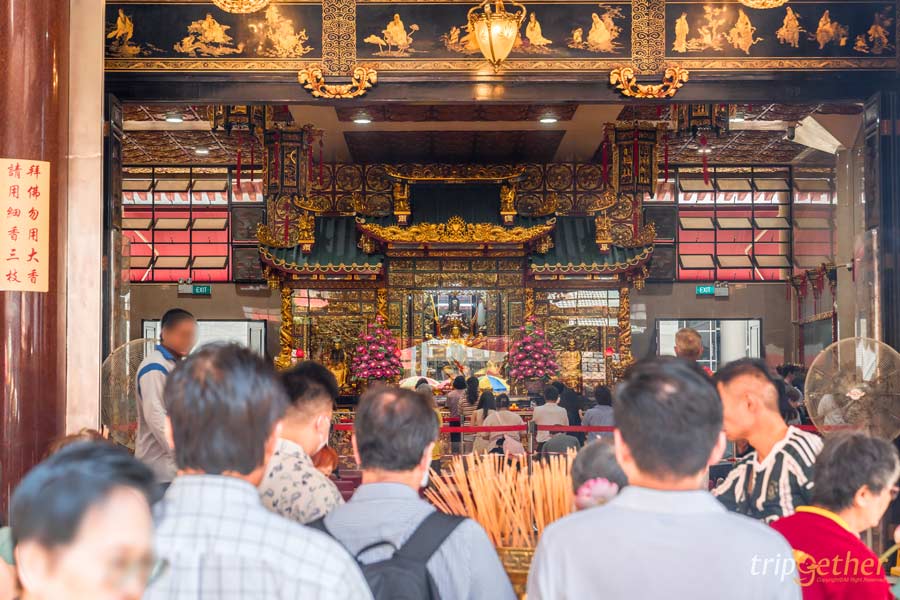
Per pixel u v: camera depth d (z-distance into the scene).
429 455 2.47
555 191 16.17
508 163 16.08
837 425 5.95
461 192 15.80
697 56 8.03
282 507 2.69
